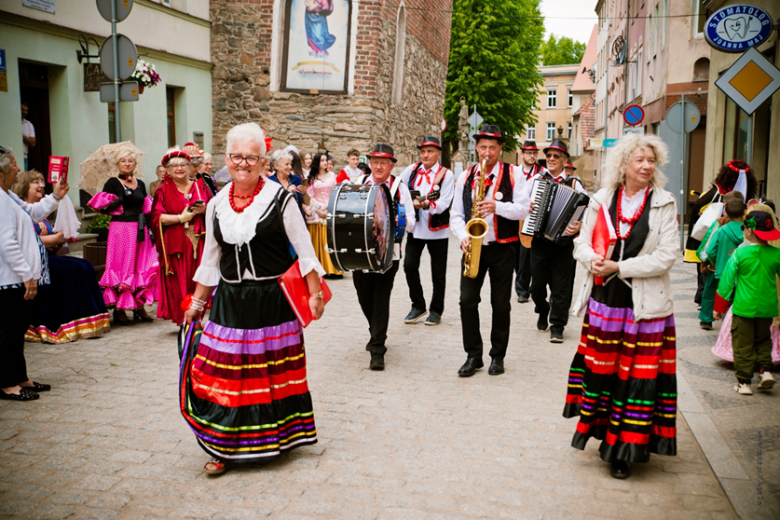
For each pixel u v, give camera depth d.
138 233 7.30
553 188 5.95
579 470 3.88
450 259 12.87
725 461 3.95
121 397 5.00
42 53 10.12
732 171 7.80
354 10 14.32
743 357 5.23
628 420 3.67
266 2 14.60
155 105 12.98
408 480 3.72
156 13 12.88
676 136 16.91
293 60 14.66
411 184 7.52
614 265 3.66
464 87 33.72
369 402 4.97
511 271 5.64
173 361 5.95
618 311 3.72
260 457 3.76
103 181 7.37
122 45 8.54
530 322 7.79
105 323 6.91
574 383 3.99
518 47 34.03
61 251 7.67
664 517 3.33
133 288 7.28
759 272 5.18
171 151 6.71
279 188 3.82
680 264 12.38
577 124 64.94
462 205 5.68
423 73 20.23
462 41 33.62
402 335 7.09
